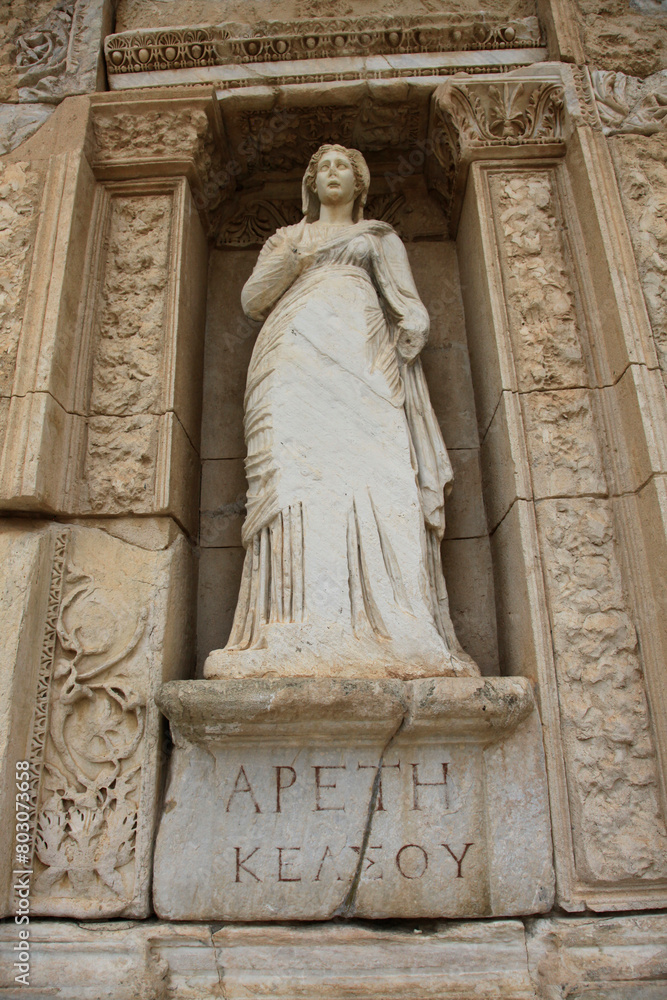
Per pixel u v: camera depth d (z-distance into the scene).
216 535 3.16
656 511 2.48
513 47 3.52
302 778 2.26
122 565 2.61
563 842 2.27
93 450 2.77
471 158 3.29
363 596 2.48
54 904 2.20
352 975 2.13
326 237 3.12
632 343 2.72
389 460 2.66
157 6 3.67
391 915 2.17
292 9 3.62
